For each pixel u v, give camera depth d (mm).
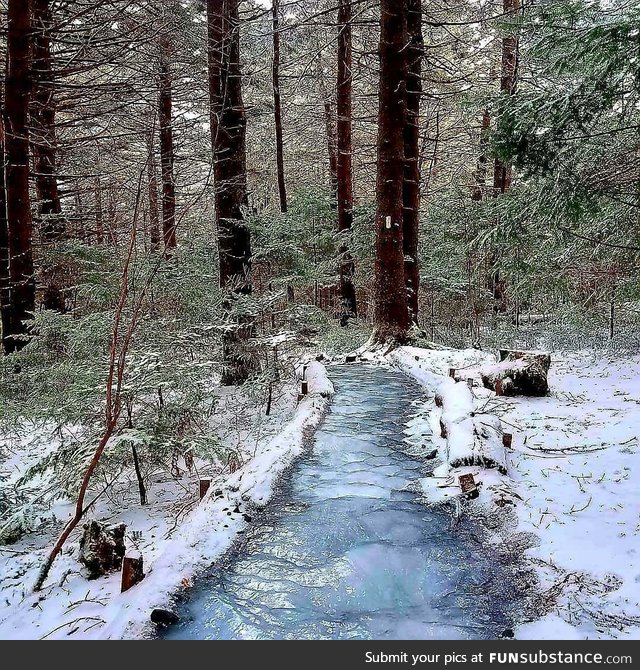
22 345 8180
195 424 6012
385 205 10664
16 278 8328
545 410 6469
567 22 5078
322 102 20203
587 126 5480
